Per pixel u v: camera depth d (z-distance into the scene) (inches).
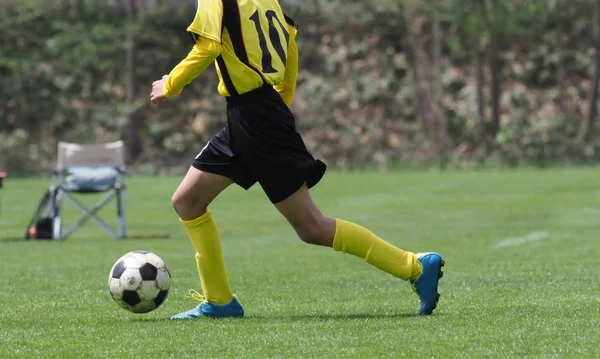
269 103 547.2
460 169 3430.1
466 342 478.9
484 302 642.2
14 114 3659.0
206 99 3818.9
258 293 725.3
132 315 611.5
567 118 3759.8
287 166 547.2
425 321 552.7
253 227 1513.3
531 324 533.0
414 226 1470.2
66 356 462.9
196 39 542.3
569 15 3900.1
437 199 2026.3
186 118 3740.2
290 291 736.3
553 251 1054.4
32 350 480.1
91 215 1376.7
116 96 3767.2
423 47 3929.6
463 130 3698.3
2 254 1125.7
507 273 835.4
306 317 586.6
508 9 3809.1
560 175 2824.8
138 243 1282.0
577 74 3917.3
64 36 3818.9
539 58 3917.3
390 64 3905.0
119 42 3816.4
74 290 757.3
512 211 1699.1
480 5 3846.0
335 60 3944.4
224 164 567.2
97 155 1398.9
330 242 570.9
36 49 3814.0
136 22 3887.8
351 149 3627.0
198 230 585.6
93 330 543.8
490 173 3070.9
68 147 1390.3
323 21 4060.0
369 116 3779.5
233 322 567.2
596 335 494.9
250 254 1098.1
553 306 611.5
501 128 3695.9
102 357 459.5
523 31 3814.0
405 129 3732.8
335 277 836.0
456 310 604.1
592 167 3358.8
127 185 2738.7
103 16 3966.5
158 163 3533.5
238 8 544.4
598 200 1887.3
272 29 561.9
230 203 2031.3
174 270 914.7
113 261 1030.4
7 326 562.9
